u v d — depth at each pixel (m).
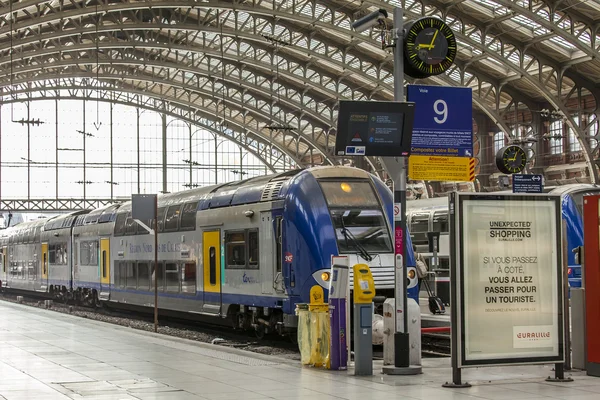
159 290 34.69
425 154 18.72
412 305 18.03
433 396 14.23
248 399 13.90
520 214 15.79
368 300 17.12
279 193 25.50
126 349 22.00
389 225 24.88
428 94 18.78
